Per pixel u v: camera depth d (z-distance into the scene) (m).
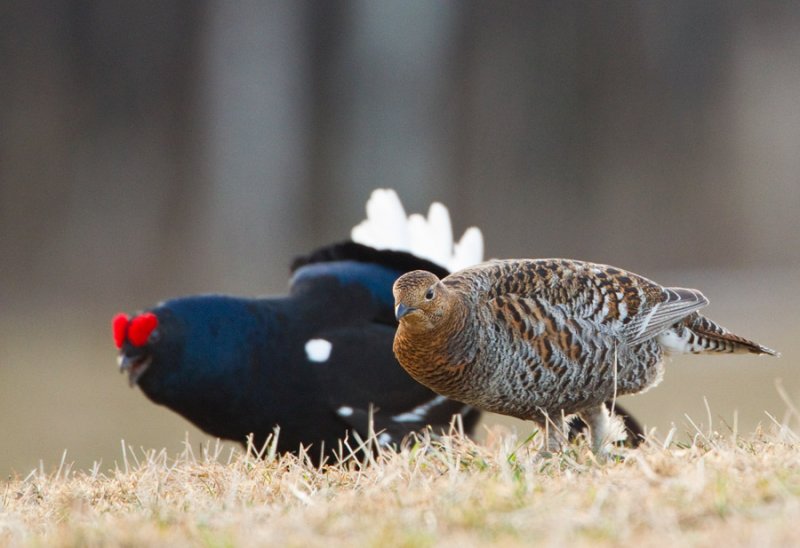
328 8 28.03
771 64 30.16
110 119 27.92
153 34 27.95
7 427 15.37
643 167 29.58
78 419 15.75
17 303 24.36
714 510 5.25
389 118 28.19
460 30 28.67
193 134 28.05
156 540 5.44
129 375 8.88
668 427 13.89
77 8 27.73
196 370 8.77
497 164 28.89
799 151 29.91
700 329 7.89
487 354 7.02
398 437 8.93
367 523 5.42
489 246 28.58
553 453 6.99
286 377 8.88
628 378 7.57
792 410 7.92
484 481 6.03
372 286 9.34
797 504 5.12
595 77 29.42
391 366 9.04
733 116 29.94
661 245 29.33
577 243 29.05
